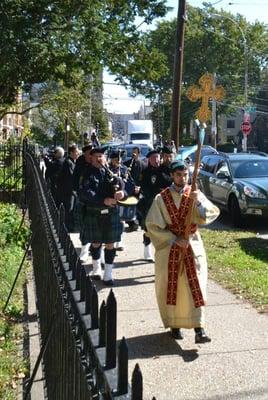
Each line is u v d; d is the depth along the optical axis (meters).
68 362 2.82
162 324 6.20
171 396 4.54
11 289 6.74
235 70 69.19
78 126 45.84
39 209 6.34
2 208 13.20
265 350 5.46
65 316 2.91
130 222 12.12
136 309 6.74
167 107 72.75
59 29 19.03
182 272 5.50
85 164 7.92
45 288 4.70
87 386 2.22
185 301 5.51
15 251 9.12
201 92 5.46
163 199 5.60
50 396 3.80
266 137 71.69
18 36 17.84
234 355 5.35
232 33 67.38
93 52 20.31
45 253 4.81
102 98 62.81
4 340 5.62
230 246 10.91
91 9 19.41
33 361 5.04
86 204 7.77
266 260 9.54
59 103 32.62
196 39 67.81
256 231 13.19
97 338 2.25
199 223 5.57
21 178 16.73
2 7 17.69
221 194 14.73
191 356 5.33
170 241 5.52
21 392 4.51
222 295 7.32
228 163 15.07
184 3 19.86
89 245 8.98
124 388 1.89
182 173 5.58
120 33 21.17
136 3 21.33
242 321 6.30
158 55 22.09
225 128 86.69
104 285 7.81
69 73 20.92
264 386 4.71
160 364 5.16
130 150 22.19
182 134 74.56
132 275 8.36
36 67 19.41
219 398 4.50
